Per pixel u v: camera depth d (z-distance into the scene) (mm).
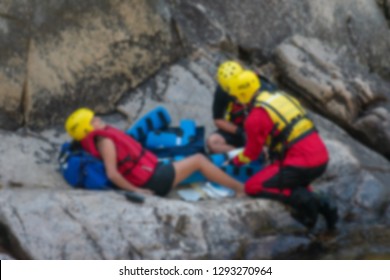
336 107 23438
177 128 20812
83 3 21375
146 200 17781
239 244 17812
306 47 24750
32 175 19016
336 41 26438
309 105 24062
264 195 18672
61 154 19203
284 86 24516
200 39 24156
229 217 18047
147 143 20438
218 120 20500
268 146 18547
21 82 20516
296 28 25688
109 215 17219
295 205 18469
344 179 20562
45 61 20859
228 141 20438
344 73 24109
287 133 18094
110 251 16703
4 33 20172
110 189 18500
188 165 18844
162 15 23141
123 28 22266
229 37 24469
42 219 16906
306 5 26031
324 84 23578
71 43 21281
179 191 19234
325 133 22500
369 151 22375
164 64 23297
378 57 27375
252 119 18062
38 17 20641
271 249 18062
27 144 20000
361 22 27188
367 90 23672
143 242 17016
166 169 18625
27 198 17375
